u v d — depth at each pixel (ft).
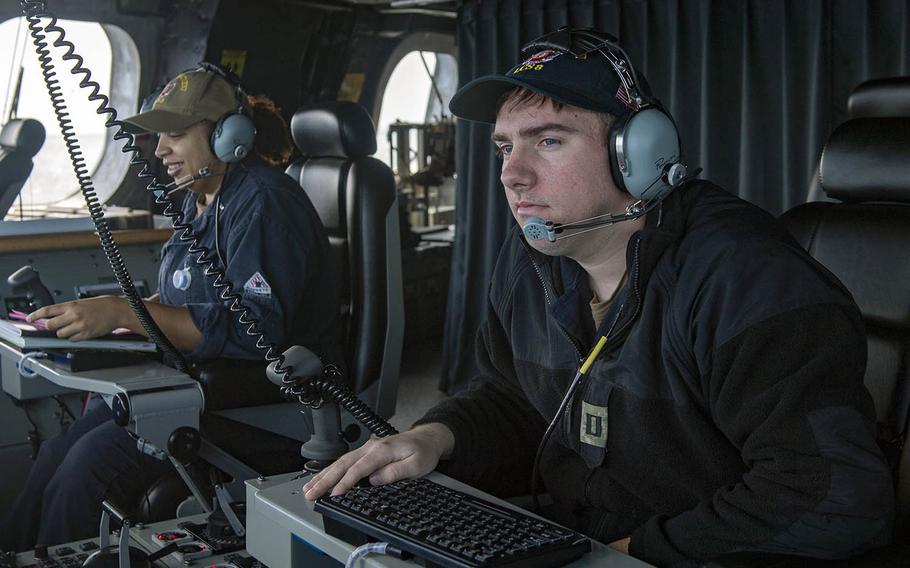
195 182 7.84
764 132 12.10
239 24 14.53
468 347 15.07
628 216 3.92
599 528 4.54
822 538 3.31
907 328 4.81
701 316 3.74
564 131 3.89
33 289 7.88
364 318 8.83
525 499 4.97
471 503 3.62
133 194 14.21
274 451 7.27
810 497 3.32
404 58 18.26
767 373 3.51
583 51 3.93
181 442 5.99
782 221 5.49
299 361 4.65
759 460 3.53
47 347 6.66
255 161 7.96
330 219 9.03
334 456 4.66
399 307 9.04
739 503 3.50
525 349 4.75
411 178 18.34
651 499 4.30
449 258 18.17
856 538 3.31
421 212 19.01
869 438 3.37
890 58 10.93
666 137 3.89
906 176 4.99
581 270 4.36
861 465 3.31
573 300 4.34
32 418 8.89
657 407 4.03
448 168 18.60
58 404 9.00
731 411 3.64
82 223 9.48
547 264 4.43
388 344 8.94
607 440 4.23
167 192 5.62
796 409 3.40
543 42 4.04
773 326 3.51
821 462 3.33
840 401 3.38
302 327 7.95
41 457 7.68
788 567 3.24
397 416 13.32
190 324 7.29
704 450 3.98
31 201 13.14
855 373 3.46
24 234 9.00
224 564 5.06
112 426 7.17
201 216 7.89
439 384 15.08
